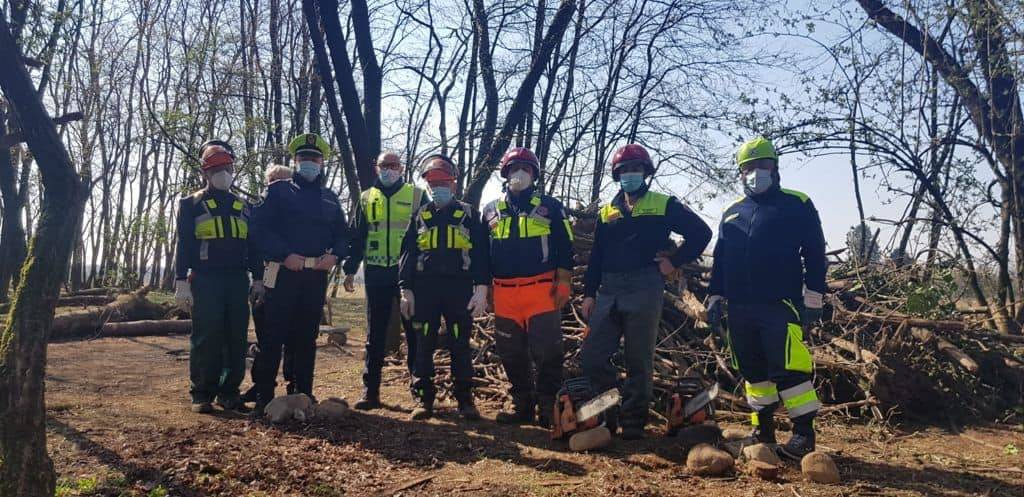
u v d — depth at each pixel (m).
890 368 5.93
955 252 9.23
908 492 3.84
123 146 24.98
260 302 5.44
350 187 10.53
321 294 5.41
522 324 5.26
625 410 4.99
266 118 15.03
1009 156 8.80
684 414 5.00
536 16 12.97
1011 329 7.62
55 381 6.59
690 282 7.57
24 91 2.95
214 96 15.14
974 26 8.48
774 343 4.38
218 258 5.32
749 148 4.51
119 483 3.51
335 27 9.37
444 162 5.33
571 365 6.25
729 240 4.61
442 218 5.35
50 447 4.07
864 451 4.86
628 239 4.96
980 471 4.35
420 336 5.45
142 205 25.50
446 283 5.40
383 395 6.45
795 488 3.85
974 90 9.19
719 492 3.77
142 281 26.39
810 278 4.39
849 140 9.98
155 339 10.96
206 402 5.29
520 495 3.63
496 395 6.37
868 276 7.78
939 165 9.74
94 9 17.59
